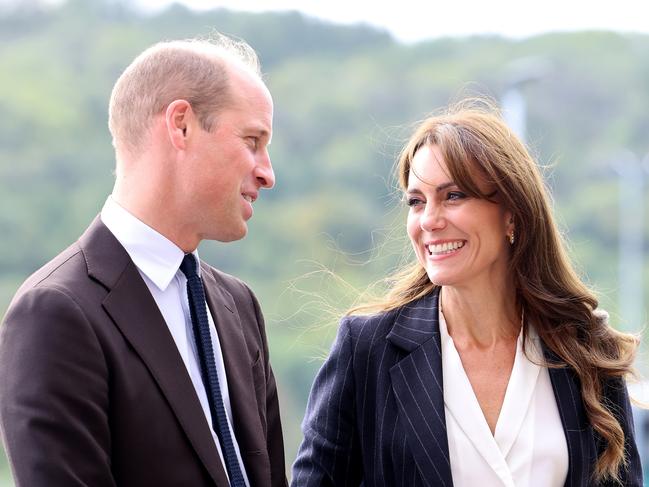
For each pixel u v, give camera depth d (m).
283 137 108.38
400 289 9.88
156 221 8.33
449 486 9.02
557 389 9.38
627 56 120.44
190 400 8.05
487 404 9.36
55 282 7.82
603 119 113.62
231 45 9.07
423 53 127.94
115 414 7.77
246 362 8.93
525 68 42.09
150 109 8.27
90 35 115.75
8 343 7.60
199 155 8.27
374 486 9.38
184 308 8.48
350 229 93.81
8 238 89.25
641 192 98.81
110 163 99.06
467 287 9.44
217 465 8.02
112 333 7.87
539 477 9.13
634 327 82.50
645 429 23.75
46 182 95.75
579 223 97.88
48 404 7.42
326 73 121.12
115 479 7.75
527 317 9.58
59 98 103.94
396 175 10.24
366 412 9.47
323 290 10.35
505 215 9.41
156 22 120.44
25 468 7.35
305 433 9.67
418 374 9.35
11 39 115.44
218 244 89.44
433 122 9.39
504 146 9.25
